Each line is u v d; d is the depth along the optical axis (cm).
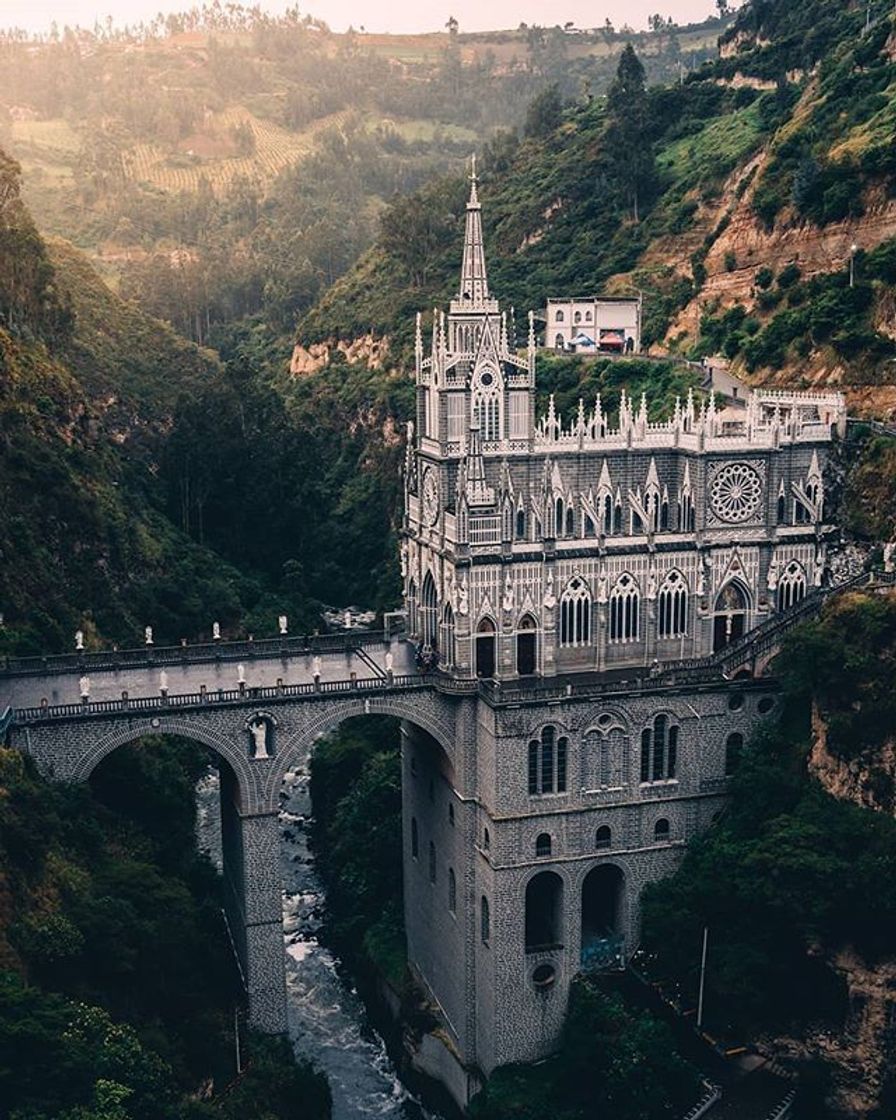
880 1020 9319
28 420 15625
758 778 10456
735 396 15388
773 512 11388
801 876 9475
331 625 18600
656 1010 10125
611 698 10344
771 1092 9431
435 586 11188
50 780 9769
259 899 10400
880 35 18512
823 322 14525
